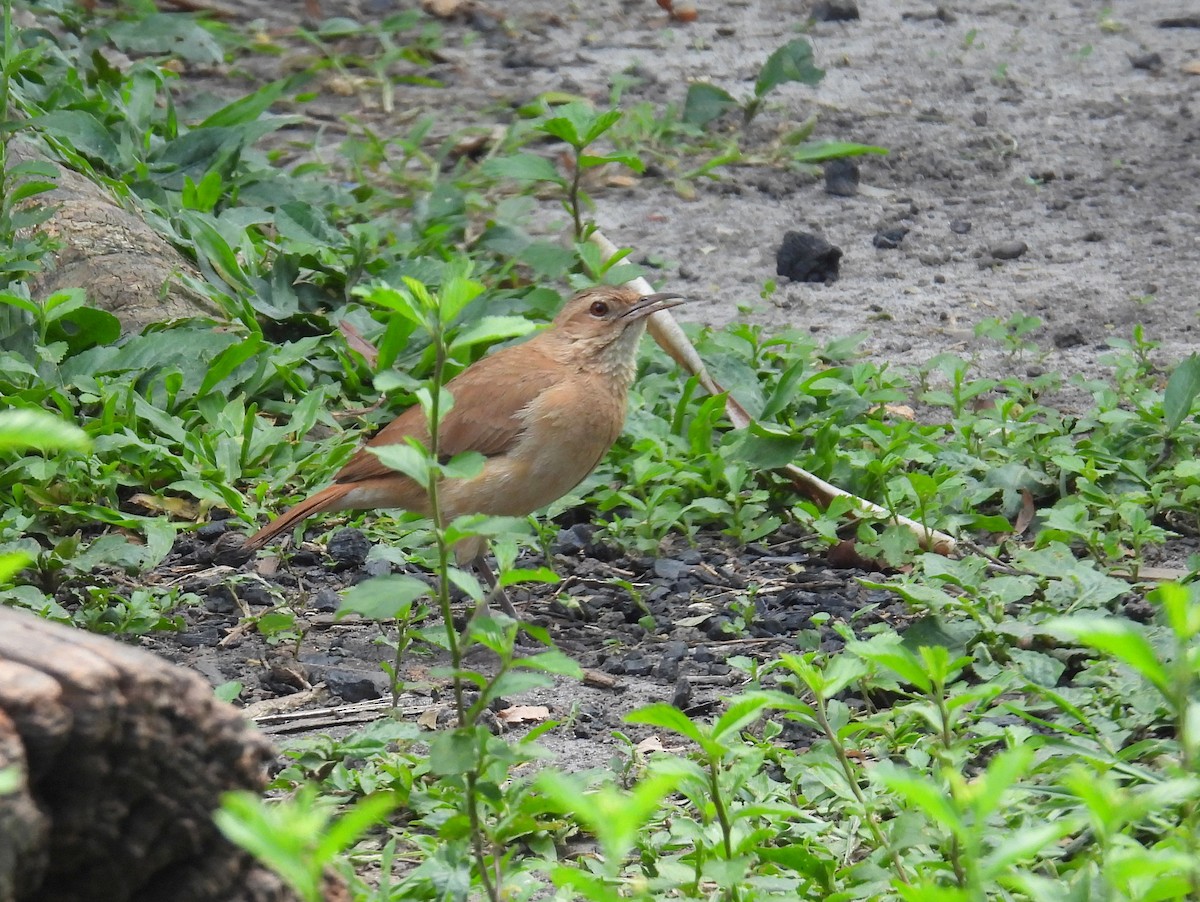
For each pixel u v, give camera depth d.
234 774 5.37
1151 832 6.94
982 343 15.75
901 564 10.91
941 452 12.58
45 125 16.42
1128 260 17.97
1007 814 7.00
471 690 9.62
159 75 18.78
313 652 10.17
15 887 4.68
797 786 8.00
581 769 8.49
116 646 5.10
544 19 26.69
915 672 6.09
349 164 20.42
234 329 14.20
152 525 11.14
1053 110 22.91
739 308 15.58
